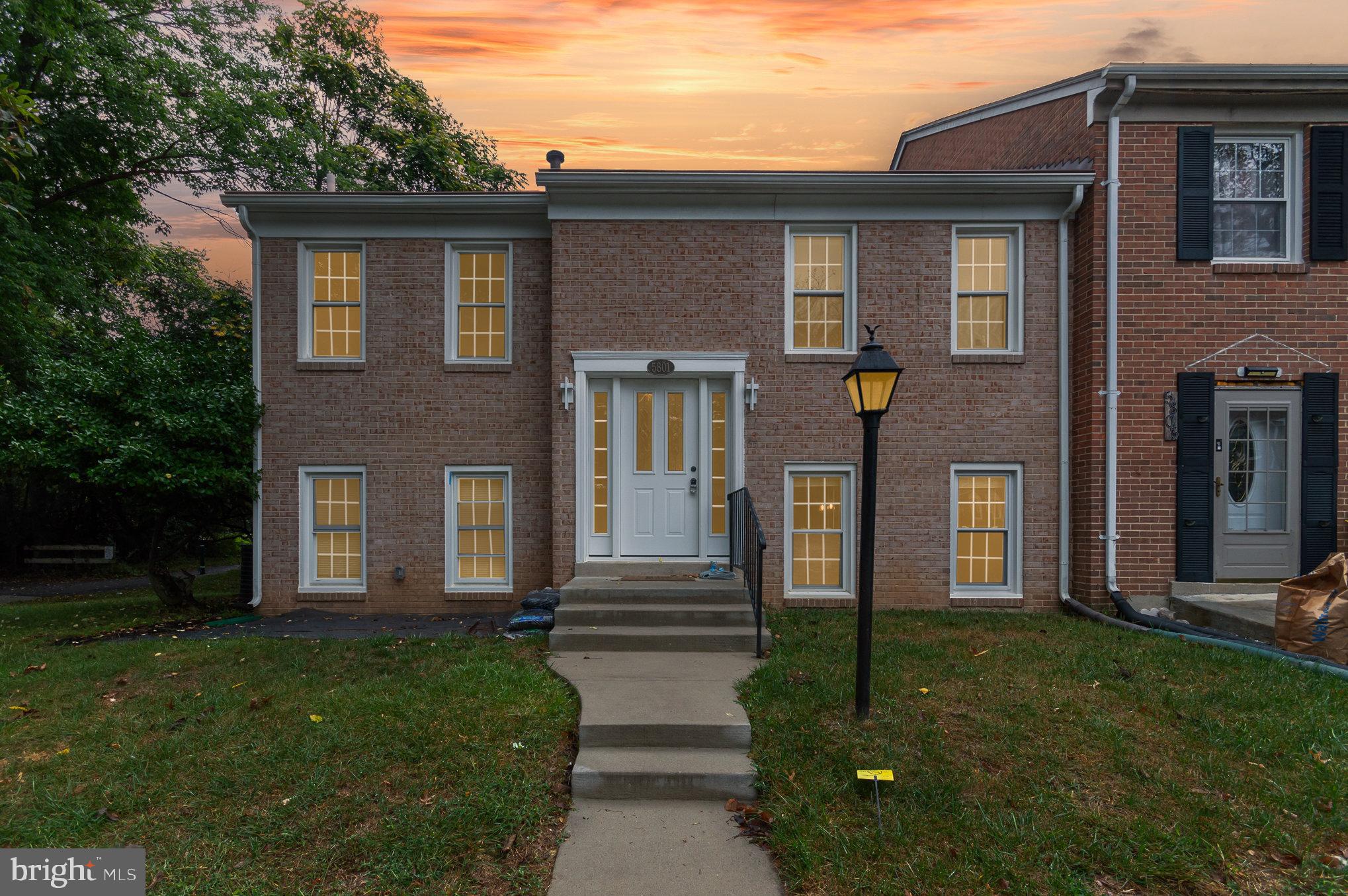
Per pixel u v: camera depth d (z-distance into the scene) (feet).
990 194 27.40
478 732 14.97
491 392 28.78
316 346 28.99
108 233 48.96
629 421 28.40
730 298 27.91
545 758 14.35
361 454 28.55
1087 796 12.78
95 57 37.86
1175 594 26.27
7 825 11.83
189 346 30.32
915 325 27.94
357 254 29.09
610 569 27.04
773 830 12.14
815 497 28.40
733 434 27.89
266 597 28.50
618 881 10.93
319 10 56.54
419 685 17.53
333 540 28.96
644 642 21.09
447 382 28.76
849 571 28.14
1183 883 10.66
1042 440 27.91
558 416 27.63
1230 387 26.53
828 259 28.43
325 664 19.65
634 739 14.75
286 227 28.43
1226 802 12.57
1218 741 14.56
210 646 21.71
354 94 58.03
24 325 39.19
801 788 13.05
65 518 55.67
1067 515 27.73
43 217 43.24
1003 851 11.20
